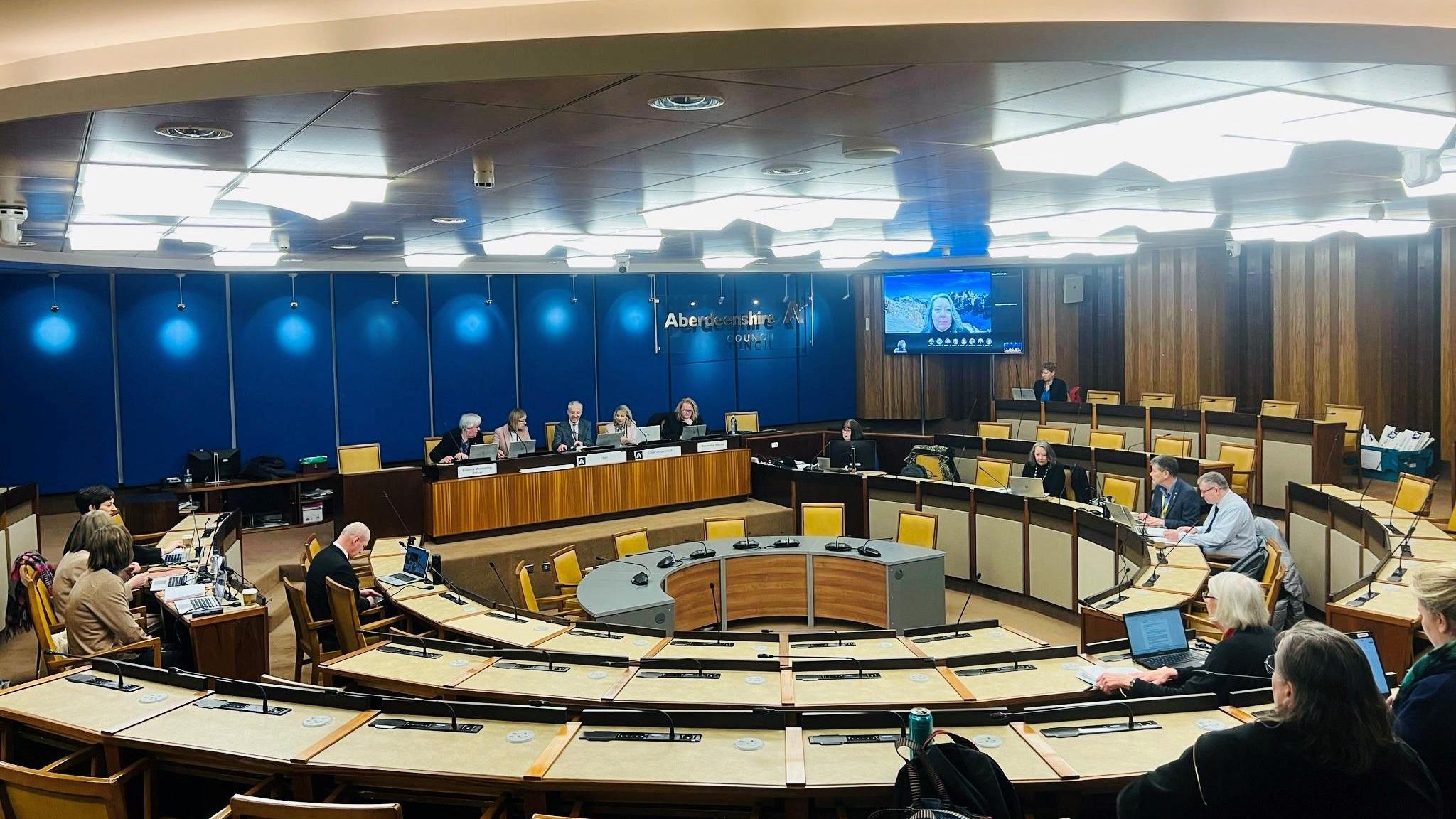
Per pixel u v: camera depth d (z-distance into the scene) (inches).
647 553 352.2
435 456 463.2
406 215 328.8
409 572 302.7
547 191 281.1
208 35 149.6
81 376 523.5
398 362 605.6
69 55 157.2
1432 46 145.3
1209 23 135.7
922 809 117.6
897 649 219.9
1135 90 165.9
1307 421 460.8
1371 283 551.2
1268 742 91.0
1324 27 139.3
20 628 357.4
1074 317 703.7
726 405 726.5
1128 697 174.1
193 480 505.0
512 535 433.7
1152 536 327.0
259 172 227.0
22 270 492.7
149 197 258.8
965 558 405.4
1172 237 523.2
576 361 667.4
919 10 134.6
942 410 757.3
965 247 549.6
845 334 769.6
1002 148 223.1
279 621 379.9
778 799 143.9
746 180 268.1
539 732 159.3
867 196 310.2
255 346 563.5
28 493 375.6
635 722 159.6
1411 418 560.7
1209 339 619.8
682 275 704.4
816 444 611.8
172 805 169.0
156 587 292.2
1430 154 232.2
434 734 159.2
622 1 138.2
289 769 149.6
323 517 531.2
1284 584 290.2
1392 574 260.4
